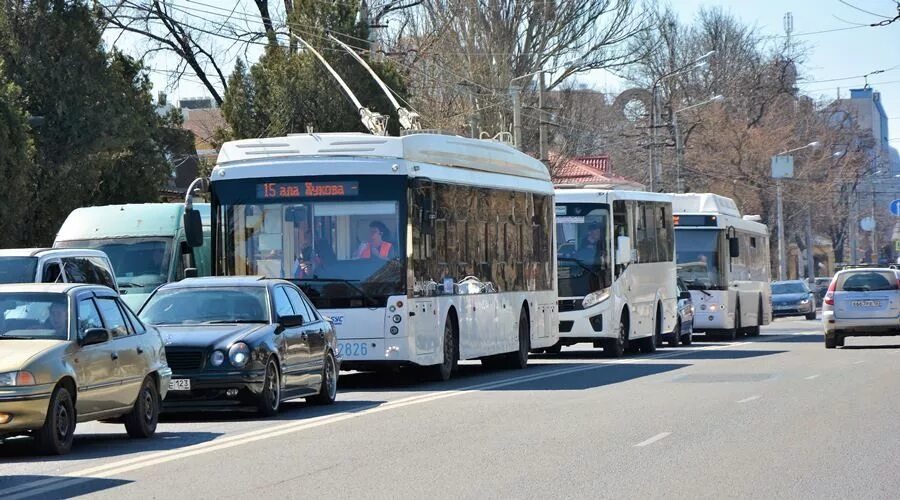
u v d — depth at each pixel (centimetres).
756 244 5097
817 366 2906
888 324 3697
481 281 2747
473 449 1515
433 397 2222
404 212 2403
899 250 12525
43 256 2200
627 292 3647
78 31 3562
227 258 2439
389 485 1258
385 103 4788
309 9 4762
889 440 1577
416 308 2420
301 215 2423
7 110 3130
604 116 9200
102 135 3562
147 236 3117
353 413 1966
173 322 2002
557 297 3291
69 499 1188
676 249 4538
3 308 1580
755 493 1198
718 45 9194
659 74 8894
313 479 1302
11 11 3500
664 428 1708
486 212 2786
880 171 13562
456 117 5981
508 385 2470
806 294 7431
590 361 3344
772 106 9219
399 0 6091
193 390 1866
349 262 2403
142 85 4156
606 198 3559
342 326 2389
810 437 1608
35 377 1460
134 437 1688
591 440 1588
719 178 8675
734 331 4662
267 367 1912
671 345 4200
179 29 5494
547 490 1217
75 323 1572
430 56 6181
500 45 6228
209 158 5200
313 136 2462
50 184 3528
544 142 5828
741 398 2127
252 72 4762
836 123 10325
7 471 1380
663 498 1170
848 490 1214
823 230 11794
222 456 1485
